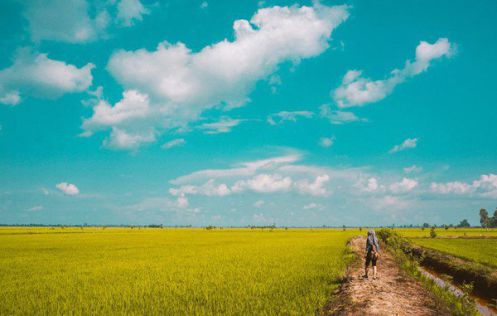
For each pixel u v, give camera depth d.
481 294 17.45
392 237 34.25
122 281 17.97
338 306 12.16
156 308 12.36
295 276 18.44
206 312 11.74
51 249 40.47
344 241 54.78
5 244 48.72
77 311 12.12
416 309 11.78
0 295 14.93
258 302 12.52
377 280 16.52
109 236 75.75
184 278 18.52
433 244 44.09
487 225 168.12
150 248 41.72
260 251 35.62
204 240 60.84
